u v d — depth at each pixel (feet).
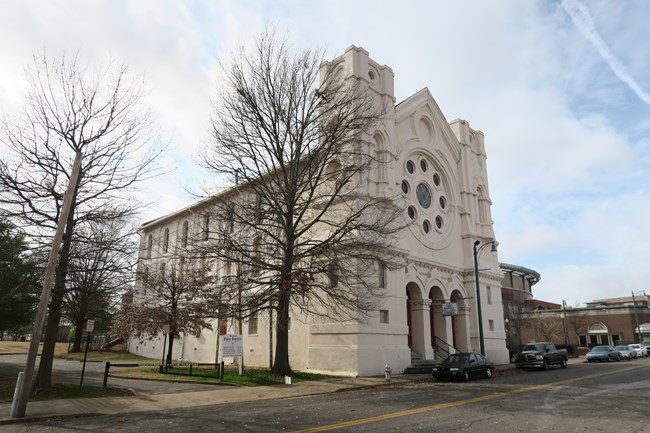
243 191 73.61
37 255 51.06
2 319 79.10
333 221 83.76
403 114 100.58
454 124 121.90
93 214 53.42
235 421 35.73
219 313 70.23
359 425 33.35
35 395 47.80
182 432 31.86
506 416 36.76
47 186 50.93
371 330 77.05
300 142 71.92
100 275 54.54
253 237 76.79
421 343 90.58
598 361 126.31
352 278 71.92
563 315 201.26
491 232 117.91
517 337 170.40
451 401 45.85
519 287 216.33
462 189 115.24
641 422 33.42
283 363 70.23
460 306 105.19
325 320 79.82
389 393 54.08
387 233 70.74
